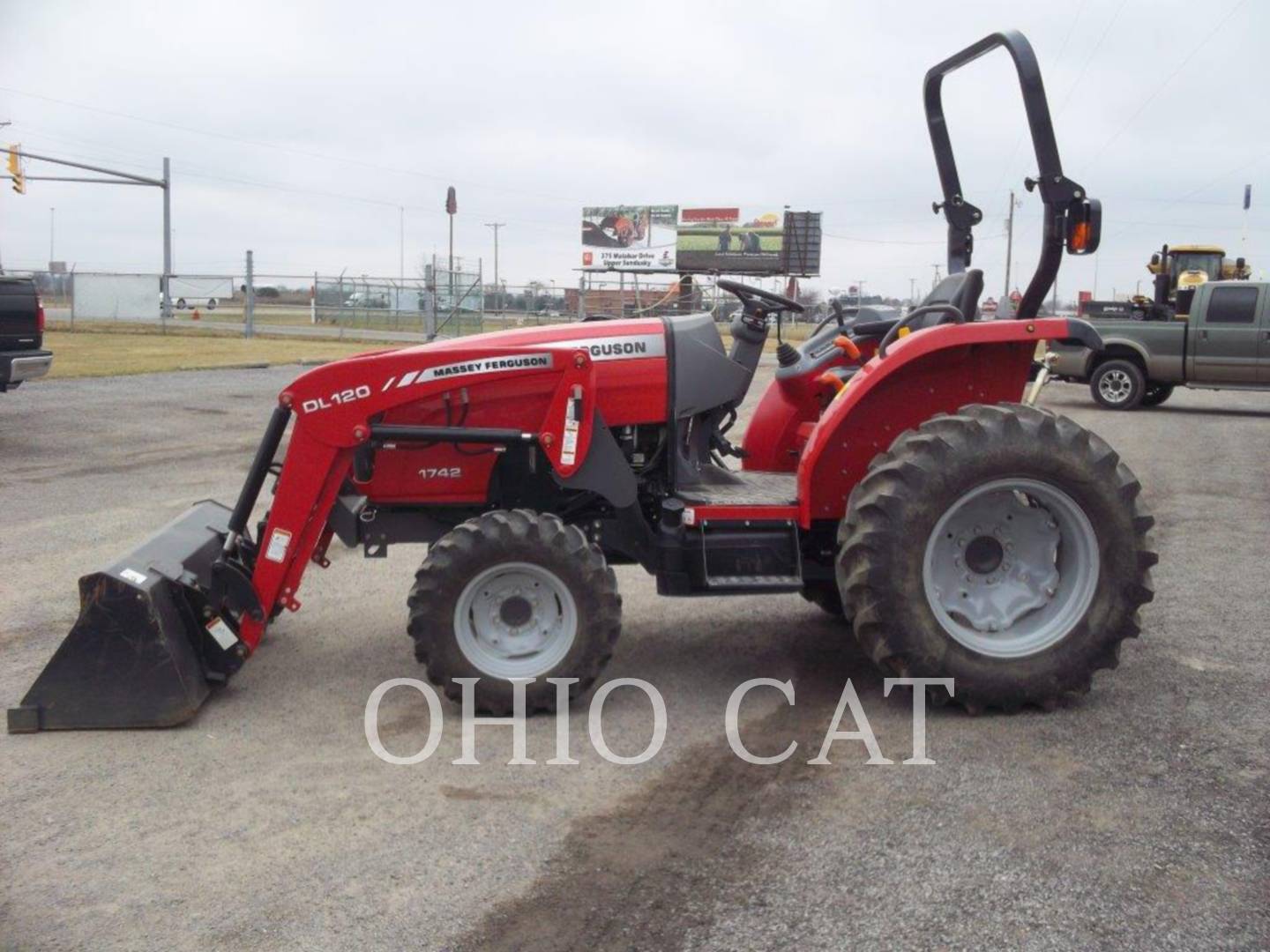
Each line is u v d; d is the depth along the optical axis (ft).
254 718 14.47
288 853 10.98
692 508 15.05
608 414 15.70
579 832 11.41
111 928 9.71
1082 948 9.33
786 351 18.35
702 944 9.41
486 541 14.16
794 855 10.90
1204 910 9.88
